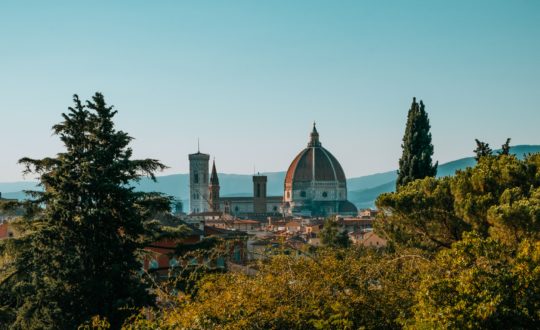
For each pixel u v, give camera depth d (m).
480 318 22.34
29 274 40.91
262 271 28.75
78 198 43.06
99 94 45.09
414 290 27.05
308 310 25.77
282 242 30.75
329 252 30.84
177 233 46.25
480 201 42.09
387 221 51.16
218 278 29.55
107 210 42.12
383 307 26.42
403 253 30.95
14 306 42.75
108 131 44.88
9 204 41.72
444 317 22.53
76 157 43.62
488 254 25.16
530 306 22.98
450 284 23.80
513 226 36.84
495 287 23.09
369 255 30.61
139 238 46.34
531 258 24.89
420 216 45.50
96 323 26.66
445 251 26.89
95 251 41.34
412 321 24.97
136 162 44.59
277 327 24.64
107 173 43.41
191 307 25.30
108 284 40.12
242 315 24.23
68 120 44.00
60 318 39.12
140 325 25.59
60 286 40.03
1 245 40.88
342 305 25.72
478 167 48.31
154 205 45.16
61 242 41.31
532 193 41.81
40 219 42.81
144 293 40.03
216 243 45.06
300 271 27.56
